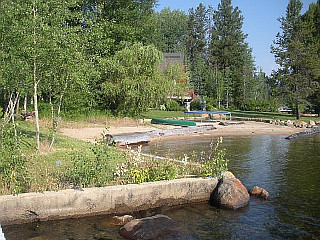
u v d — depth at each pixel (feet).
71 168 30.53
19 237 21.17
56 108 77.05
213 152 52.03
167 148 55.72
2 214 22.43
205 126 85.15
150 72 88.89
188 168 32.58
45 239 21.02
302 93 121.80
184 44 264.31
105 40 80.38
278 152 54.24
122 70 85.30
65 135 56.95
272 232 23.22
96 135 61.41
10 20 36.78
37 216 23.34
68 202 24.00
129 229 21.90
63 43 38.11
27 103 80.89
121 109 90.84
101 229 22.71
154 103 91.15
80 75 41.73
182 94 102.12
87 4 93.91
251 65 239.71
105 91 86.48
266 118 123.03
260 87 226.38
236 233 22.90
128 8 100.99
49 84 40.91
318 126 97.86
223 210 26.96
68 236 21.57
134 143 59.47
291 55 123.54
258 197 30.17
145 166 29.96
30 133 50.19
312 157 49.85
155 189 26.61
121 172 28.25
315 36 148.25
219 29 264.93
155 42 158.92
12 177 24.76
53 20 38.47
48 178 27.09
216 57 253.03
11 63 36.96
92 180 26.43
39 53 36.01
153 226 22.35
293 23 126.82
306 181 35.70
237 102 199.62
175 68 105.70
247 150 55.83
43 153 37.24
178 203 27.71
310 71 123.54
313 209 27.50
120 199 25.41
